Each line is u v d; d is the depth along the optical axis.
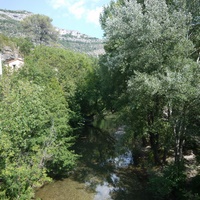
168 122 15.84
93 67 50.53
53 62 40.78
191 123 15.34
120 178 19.73
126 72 20.31
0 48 49.75
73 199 16.19
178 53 13.88
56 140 18.56
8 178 11.89
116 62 19.27
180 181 14.38
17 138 12.76
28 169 12.78
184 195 12.76
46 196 16.44
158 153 21.97
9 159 12.68
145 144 26.94
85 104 40.75
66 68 41.78
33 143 14.48
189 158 18.84
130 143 28.42
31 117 13.87
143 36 13.73
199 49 16.08
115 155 25.98
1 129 12.28
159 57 13.84
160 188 14.31
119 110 23.03
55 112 20.16
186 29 14.08
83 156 25.61
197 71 13.02
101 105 41.81
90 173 20.91
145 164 21.77
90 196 16.64
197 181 14.09
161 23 14.55
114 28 16.06
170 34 13.37
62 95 28.38
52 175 19.69
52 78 31.17
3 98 16.27
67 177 19.89
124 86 22.95
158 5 13.98
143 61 14.51
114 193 17.06
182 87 12.29
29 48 60.81
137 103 16.45
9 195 12.48
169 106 14.88
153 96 15.41
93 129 38.81
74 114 29.23
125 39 15.72
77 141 31.48
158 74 13.62
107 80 25.05
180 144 16.14
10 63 41.72
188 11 15.18
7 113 12.99
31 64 29.62
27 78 23.11
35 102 14.55
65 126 19.02
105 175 20.48
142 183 18.36
